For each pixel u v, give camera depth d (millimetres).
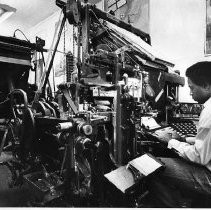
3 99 3004
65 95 1899
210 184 1633
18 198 2330
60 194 1589
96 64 2115
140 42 2746
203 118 1678
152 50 2682
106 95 1893
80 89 1914
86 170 1670
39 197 1598
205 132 1676
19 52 2992
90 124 1570
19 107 2396
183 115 3178
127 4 5336
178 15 4238
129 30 3236
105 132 1794
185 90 4047
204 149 1649
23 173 2006
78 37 2379
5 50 2865
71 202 1652
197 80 1908
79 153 1591
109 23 2857
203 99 1938
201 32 3877
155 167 1686
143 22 4922
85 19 2412
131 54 2506
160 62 2547
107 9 6035
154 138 2127
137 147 2121
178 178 1763
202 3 3867
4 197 2346
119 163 1779
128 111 1893
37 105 2148
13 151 2232
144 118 2518
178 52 4238
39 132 2008
